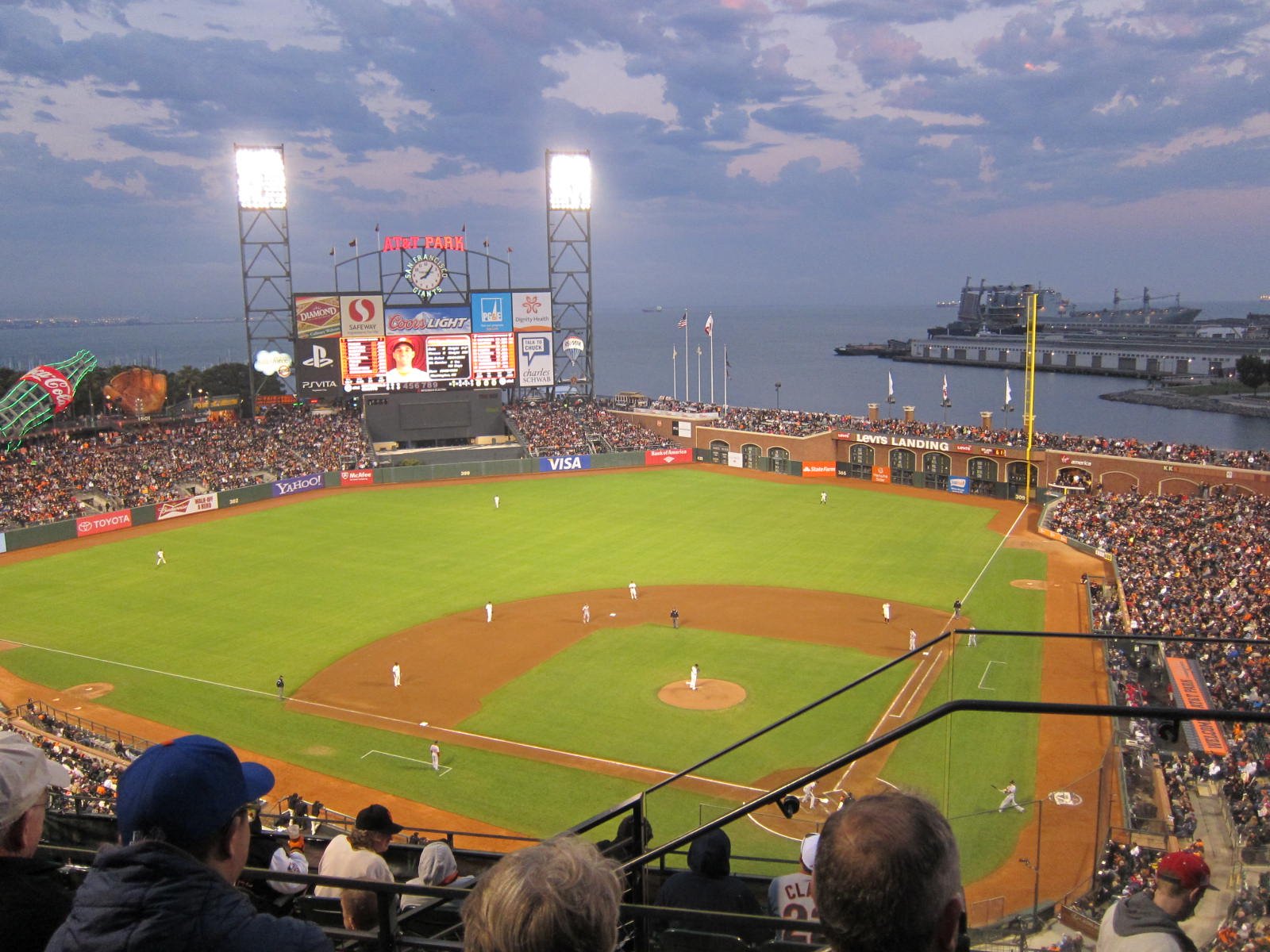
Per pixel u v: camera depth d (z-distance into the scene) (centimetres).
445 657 4938
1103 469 8094
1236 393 18362
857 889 319
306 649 5088
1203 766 1264
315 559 6894
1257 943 754
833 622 5391
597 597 5925
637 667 4716
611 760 3744
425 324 10269
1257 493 7200
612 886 351
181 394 13888
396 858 1152
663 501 8750
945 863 330
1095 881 1093
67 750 3634
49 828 1366
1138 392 19075
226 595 6062
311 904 870
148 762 415
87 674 4784
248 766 556
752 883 1041
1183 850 1102
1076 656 3456
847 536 7419
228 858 427
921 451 9275
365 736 4041
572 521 8012
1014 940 1002
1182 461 7806
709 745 3812
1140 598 5184
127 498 8275
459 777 3656
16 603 5962
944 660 3666
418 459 10019
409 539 7475
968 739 2209
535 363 10688
